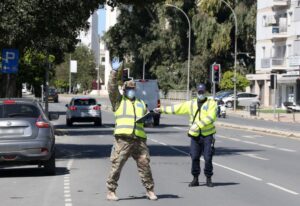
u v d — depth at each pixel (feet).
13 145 84.33
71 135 179.83
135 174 90.27
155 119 232.12
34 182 82.23
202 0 431.43
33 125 85.92
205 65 447.42
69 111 229.04
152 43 479.41
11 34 108.58
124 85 66.90
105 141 157.89
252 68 465.06
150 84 235.20
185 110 77.00
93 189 75.51
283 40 401.49
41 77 227.61
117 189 75.20
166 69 488.44
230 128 220.64
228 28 424.05
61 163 106.32
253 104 331.36
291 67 391.45
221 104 316.60
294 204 65.51
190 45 467.93
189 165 103.19
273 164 105.91
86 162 107.86
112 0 128.98
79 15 113.70
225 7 436.76
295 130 211.20
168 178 86.28
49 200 67.41
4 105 87.10
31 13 108.27
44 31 112.16
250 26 430.61
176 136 176.55
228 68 456.04
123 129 65.46
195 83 460.96
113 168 66.33
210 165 77.71
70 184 80.02
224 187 77.87
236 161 110.73
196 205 64.18
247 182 82.94
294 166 103.04
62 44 133.18
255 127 215.10
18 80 223.30
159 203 65.26
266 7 417.69
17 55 121.08
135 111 66.08
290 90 391.24
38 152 85.20
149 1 134.92
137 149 66.39
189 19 462.19
